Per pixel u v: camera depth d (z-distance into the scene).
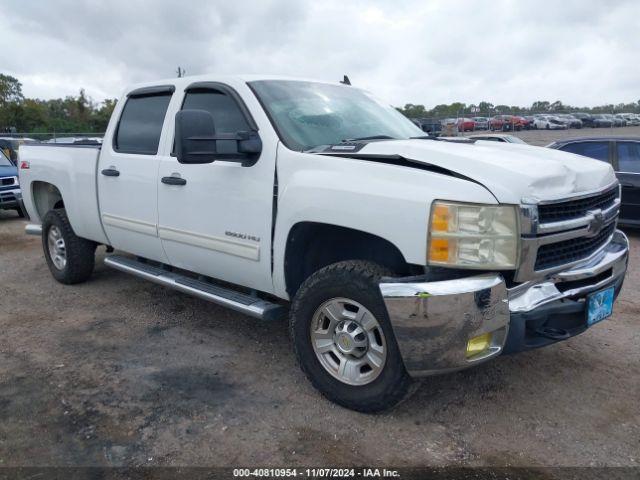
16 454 2.84
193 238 4.03
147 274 4.55
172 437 2.99
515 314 2.84
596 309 3.24
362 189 2.98
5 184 10.56
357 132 3.89
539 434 3.02
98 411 3.25
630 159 8.58
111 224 4.86
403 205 2.82
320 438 2.98
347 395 3.18
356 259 3.53
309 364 3.34
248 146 3.47
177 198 4.09
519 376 3.69
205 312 4.97
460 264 2.72
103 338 4.39
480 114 42.28
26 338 4.39
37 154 5.80
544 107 56.72
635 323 4.68
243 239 3.66
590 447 2.91
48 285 5.87
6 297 5.50
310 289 3.26
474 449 2.89
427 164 2.93
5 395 3.45
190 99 4.17
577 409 3.28
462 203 2.70
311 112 3.82
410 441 2.96
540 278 2.93
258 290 3.78
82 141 6.31
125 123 4.77
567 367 3.83
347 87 4.56
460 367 2.78
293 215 3.29
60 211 5.72
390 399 3.03
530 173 2.81
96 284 5.85
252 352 4.11
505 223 2.70
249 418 3.18
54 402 3.36
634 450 2.88
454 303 2.69
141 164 4.41
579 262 3.12
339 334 3.21
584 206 3.12
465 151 3.09
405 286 2.77
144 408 3.29
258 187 3.52
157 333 4.48
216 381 3.64
